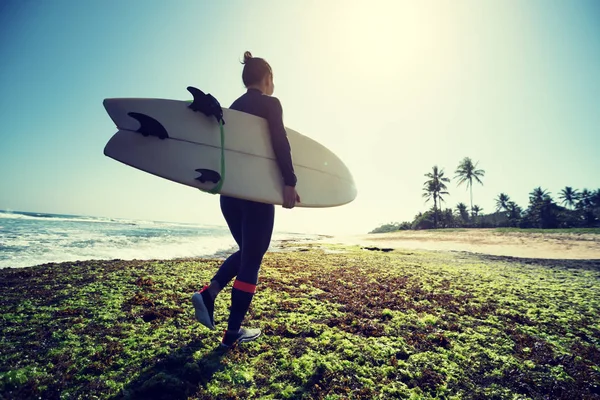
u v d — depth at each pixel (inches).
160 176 70.7
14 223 917.2
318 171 101.3
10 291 125.6
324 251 498.0
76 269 178.9
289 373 70.7
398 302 138.1
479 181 2322.8
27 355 71.2
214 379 66.3
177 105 77.9
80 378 63.5
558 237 892.0
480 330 107.2
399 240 1052.5
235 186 75.1
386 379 71.4
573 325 117.8
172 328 90.9
